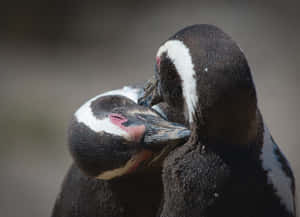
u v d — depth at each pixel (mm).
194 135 8133
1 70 31219
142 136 8625
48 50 32875
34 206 23344
